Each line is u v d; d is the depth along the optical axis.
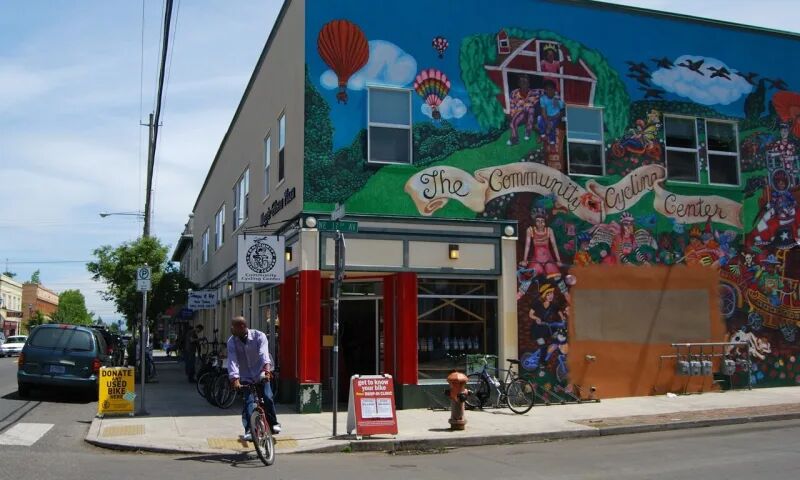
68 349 15.92
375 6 14.87
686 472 8.50
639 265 16.06
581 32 16.34
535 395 14.77
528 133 15.62
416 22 15.12
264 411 9.92
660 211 16.39
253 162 20.48
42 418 13.26
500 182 15.27
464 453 10.44
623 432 12.13
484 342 15.04
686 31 17.25
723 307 16.61
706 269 16.58
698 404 14.57
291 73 15.48
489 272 14.93
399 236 14.40
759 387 16.75
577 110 16.14
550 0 16.17
